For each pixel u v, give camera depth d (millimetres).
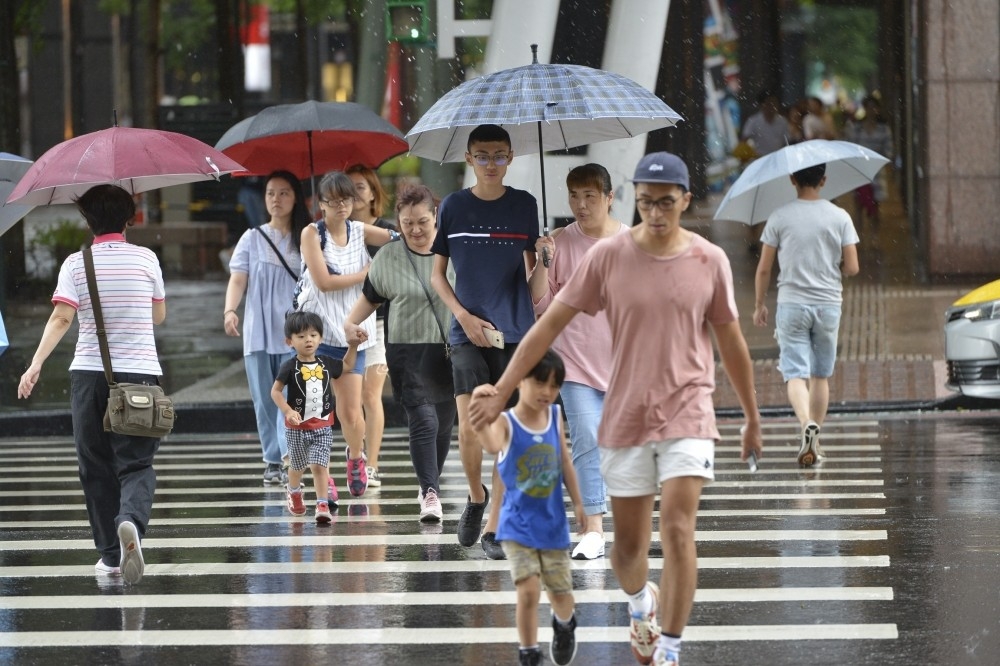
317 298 28297
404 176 60031
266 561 23562
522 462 16500
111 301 21609
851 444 35375
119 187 22344
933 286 62531
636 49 43094
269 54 63250
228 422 42625
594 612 19812
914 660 17328
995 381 36938
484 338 22328
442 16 43188
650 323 15969
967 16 62938
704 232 70000
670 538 15828
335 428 41844
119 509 22641
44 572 23234
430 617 19812
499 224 22641
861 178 35375
